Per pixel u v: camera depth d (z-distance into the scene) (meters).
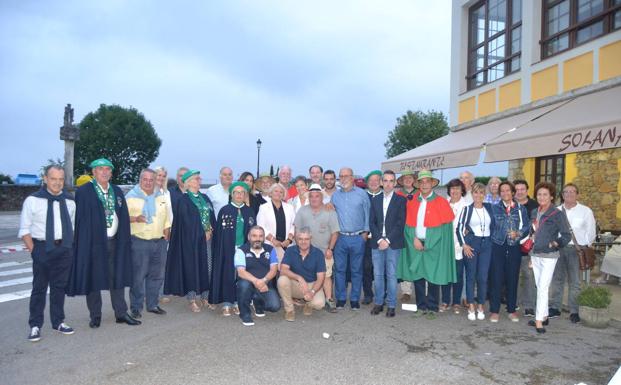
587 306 5.79
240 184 6.46
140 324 5.83
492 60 12.00
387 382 4.07
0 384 3.97
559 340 5.25
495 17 11.93
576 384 4.04
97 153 48.69
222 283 6.22
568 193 6.06
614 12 8.48
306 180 8.59
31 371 4.26
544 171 10.78
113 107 50.66
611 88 8.30
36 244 5.14
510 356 4.73
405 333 5.52
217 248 6.29
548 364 4.51
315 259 6.27
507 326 5.83
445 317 6.29
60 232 5.23
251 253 6.10
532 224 6.07
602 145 5.67
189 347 4.95
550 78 9.77
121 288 5.69
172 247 6.44
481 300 6.16
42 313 5.20
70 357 4.62
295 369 4.34
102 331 5.51
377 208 6.43
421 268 6.25
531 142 6.79
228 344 5.06
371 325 5.86
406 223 6.40
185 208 6.45
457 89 13.19
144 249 6.14
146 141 50.66
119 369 4.32
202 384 4.00
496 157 7.54
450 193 6.75
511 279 6.06
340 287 6.73
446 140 10.58
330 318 6.21
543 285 5.57
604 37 8.47
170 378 4.12
